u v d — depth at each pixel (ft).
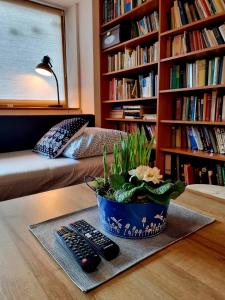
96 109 8.27
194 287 1.41
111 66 8.05
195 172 6.04
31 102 8.05
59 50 8.55
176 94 6.44
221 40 4.98
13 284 1.43
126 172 2.12
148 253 1.76
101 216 2.11
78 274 1.52
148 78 6.81
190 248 1.84
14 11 7.43
